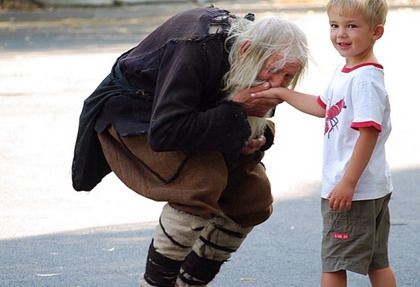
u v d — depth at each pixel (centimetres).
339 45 645
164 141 588
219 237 666
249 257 880
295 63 601
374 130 624
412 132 1434
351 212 647
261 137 634
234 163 643
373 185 645
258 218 670
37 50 2397
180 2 3431
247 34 600
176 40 603
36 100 1680
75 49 2408
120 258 873
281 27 598
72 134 1418
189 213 613
